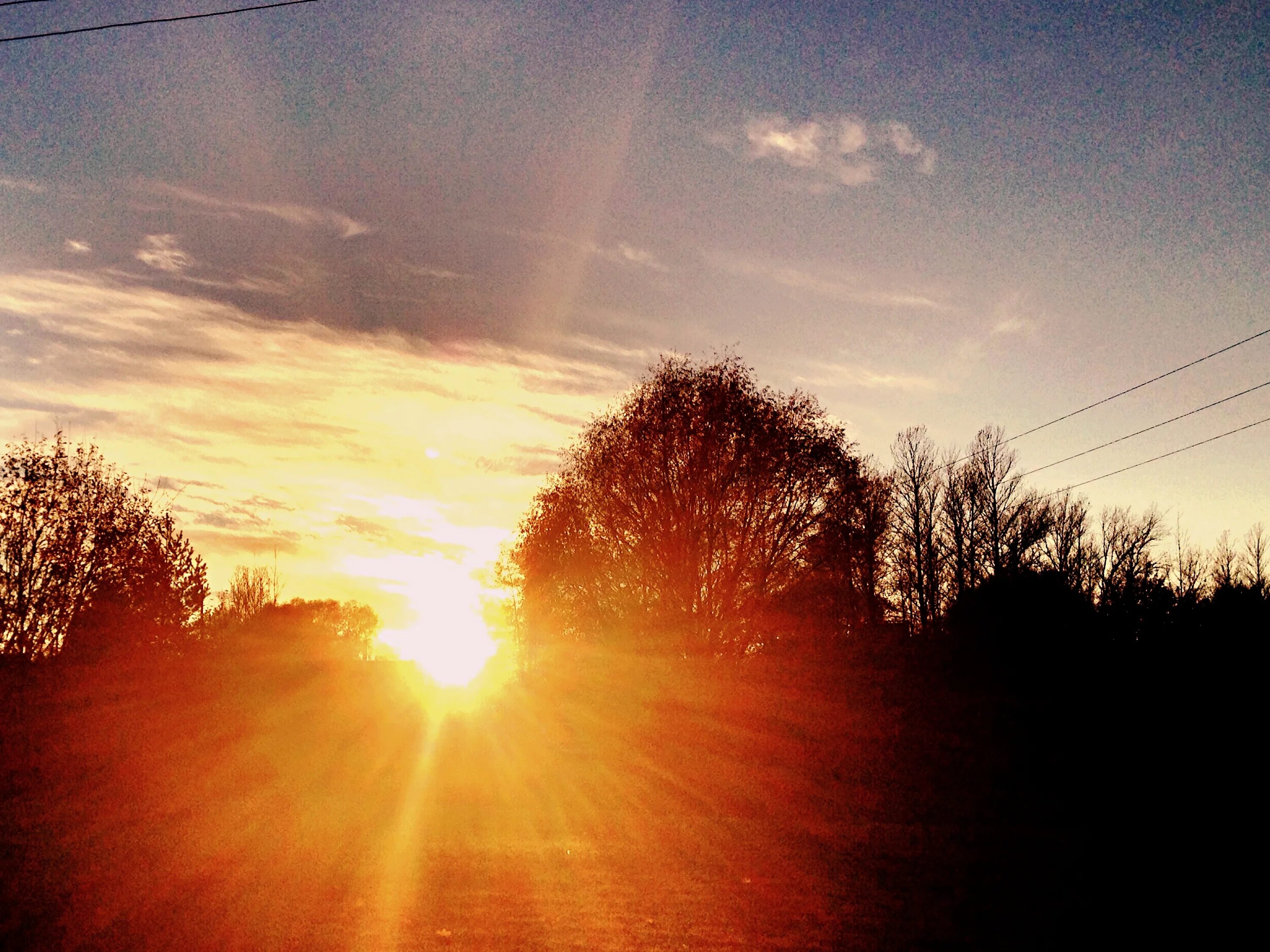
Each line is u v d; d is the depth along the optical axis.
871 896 13.07
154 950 9.62
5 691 28.84
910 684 28.17
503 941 10.33
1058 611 28.23
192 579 35.22
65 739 28.88
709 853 16.45
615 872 14.51
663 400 40.12
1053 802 23.09
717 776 28.34
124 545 34.28
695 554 39.53
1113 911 12.42
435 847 16.52
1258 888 14.02
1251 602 26.59
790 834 18.83
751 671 31.53
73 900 11.74
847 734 28.25
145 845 16.00
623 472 40.31
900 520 53.34
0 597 32.59
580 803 23.59
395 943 10.12
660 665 36.91
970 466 52.97
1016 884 14.05
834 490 39.78
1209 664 23.84
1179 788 22.36
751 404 39.84
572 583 41.66
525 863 15.15
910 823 20.53
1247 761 21.83
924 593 52.09
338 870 14.13
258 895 12.28
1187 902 13.02
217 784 26.23
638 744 35.28
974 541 51.69
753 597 39.34
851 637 31.55
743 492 39.28
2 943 9.76
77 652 31.75
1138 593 35.09
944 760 26.34
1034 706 25.56
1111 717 24.23
